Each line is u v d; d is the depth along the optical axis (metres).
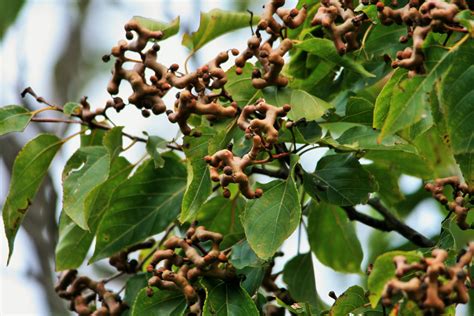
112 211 2.08
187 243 1.96
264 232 1.91
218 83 1.94
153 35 1.96
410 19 1.86
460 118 1.82
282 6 1.97
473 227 1.92
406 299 1.82
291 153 1.95
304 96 1.96
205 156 1.92
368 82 2.10
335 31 1.95
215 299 1.95
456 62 1.82
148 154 2.07
